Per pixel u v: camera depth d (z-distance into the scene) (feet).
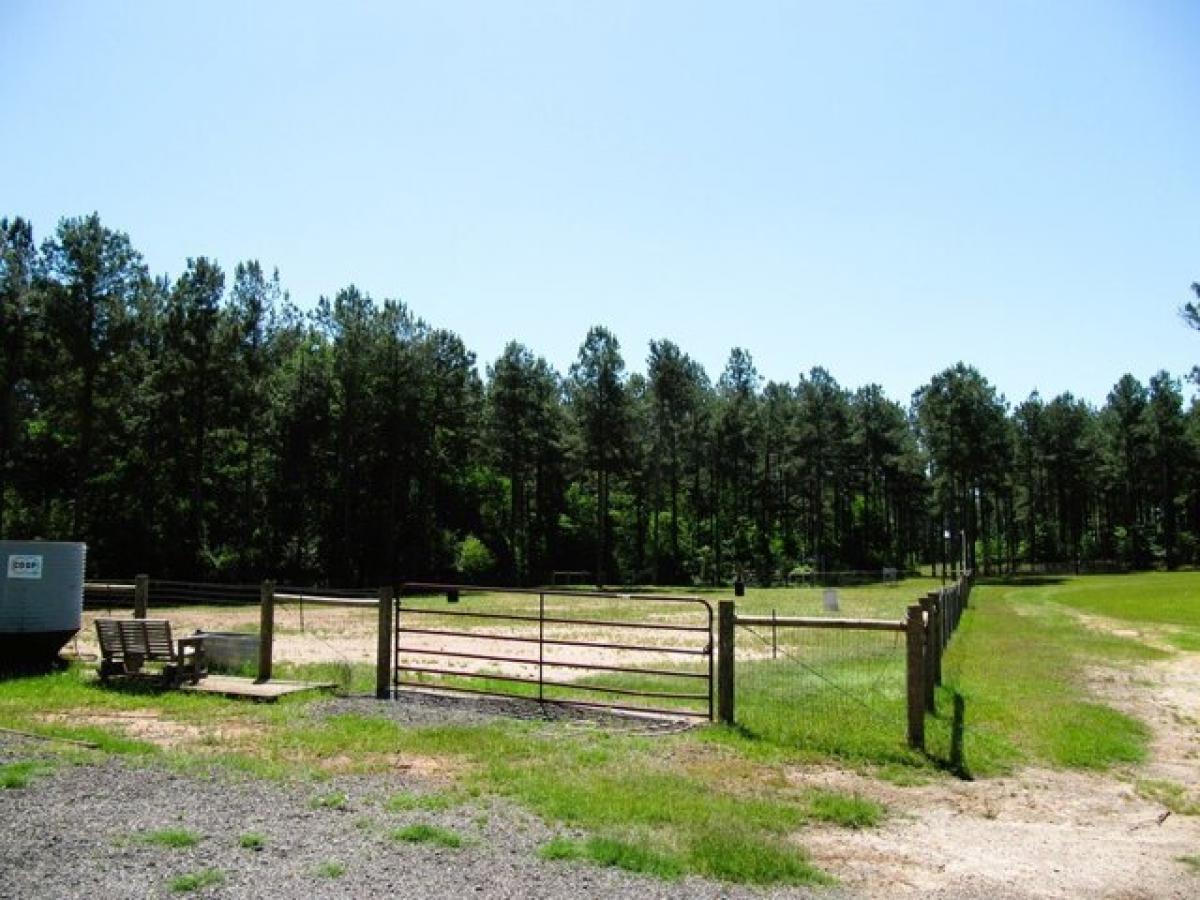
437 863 19.70
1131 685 54.19
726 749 31.73
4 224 146.61
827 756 31.30
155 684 43.65
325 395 186.09
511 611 115.65
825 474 296.92
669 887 18.75
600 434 225.35
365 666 52.26
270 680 45.01
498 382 231.09
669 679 48.67
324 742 31.78
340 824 22.36
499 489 244.22
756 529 278.87
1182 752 36.06
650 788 26.13
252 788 25.63
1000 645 74.02
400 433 191.62
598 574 224.33
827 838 22.95
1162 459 287.28
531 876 19.06
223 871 18.94
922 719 32.86
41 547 49.11
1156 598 143.84
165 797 24.57
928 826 24.35
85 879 18.38
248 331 179.22
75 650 58.13
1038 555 332.39
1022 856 22.22
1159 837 24.27
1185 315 159.84
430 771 28.02
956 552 304.09
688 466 288.92
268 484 186.70
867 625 33.88
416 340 193.16
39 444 167.12
